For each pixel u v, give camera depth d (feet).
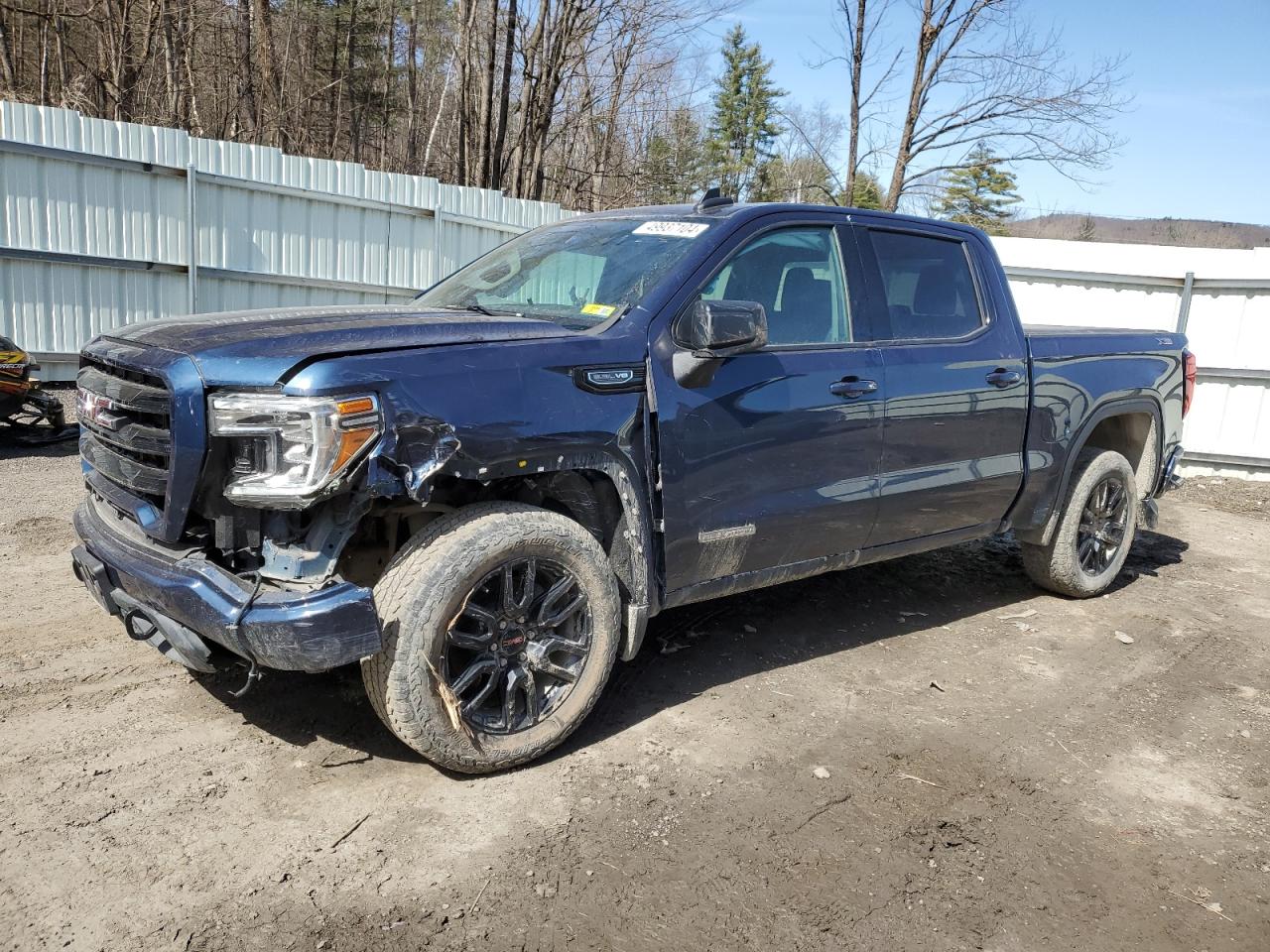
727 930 8.41
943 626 16.81
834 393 13.10
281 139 80.53
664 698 13.07
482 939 8.13
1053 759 12.03
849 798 10.74
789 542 13.19
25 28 78.79
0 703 11.80
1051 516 17.26
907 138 54.44
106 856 8.93
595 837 9.68
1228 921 8.98
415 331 10.28
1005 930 8.66
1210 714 13.69
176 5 71.15
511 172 79.77
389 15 117.08
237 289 38.17
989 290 15.89
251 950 7.86
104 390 10.37
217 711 11.89
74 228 34.14
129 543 10.25
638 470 11.35
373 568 11.47
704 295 12.18
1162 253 35.53
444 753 10.12
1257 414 34.06
